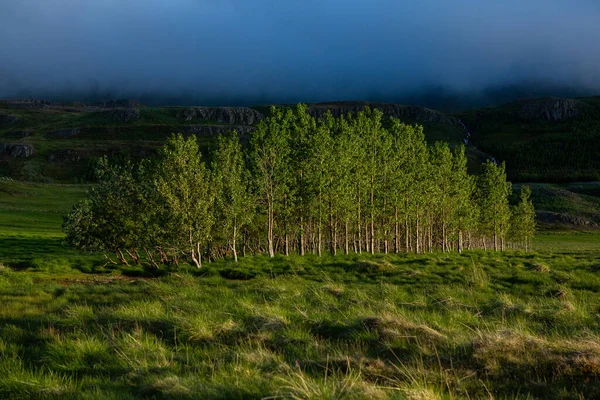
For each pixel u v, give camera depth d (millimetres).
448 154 57000
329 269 25609
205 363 8625
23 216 83438
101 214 30812
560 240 114375
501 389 7547
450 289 18734
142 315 12273
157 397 7078
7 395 7348
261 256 33906
